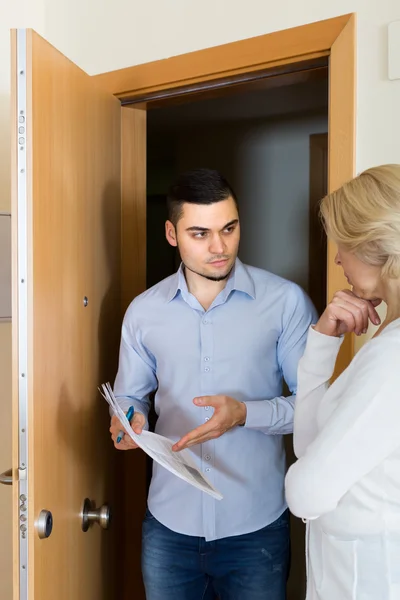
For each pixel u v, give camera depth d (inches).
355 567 39.9
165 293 64.1
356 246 37.9
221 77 67.1
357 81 58.1
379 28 56.7
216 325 61.7
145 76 71.2
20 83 51.3
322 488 36.4
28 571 52.3
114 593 75.7
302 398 45.9
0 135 73.2
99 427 69.2
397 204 36.4
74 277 61.4
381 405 35.1
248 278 62.0
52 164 55.7
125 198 76.5
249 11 64.1
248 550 60.8
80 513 64.0
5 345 74.4
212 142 140.3
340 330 44.9
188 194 57.2
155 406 65.6
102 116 69.5
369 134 57.7
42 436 54.1
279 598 61.4
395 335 36.3
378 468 38.2
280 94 115.1
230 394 61.5
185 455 58.7
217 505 60.8
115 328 74.0
